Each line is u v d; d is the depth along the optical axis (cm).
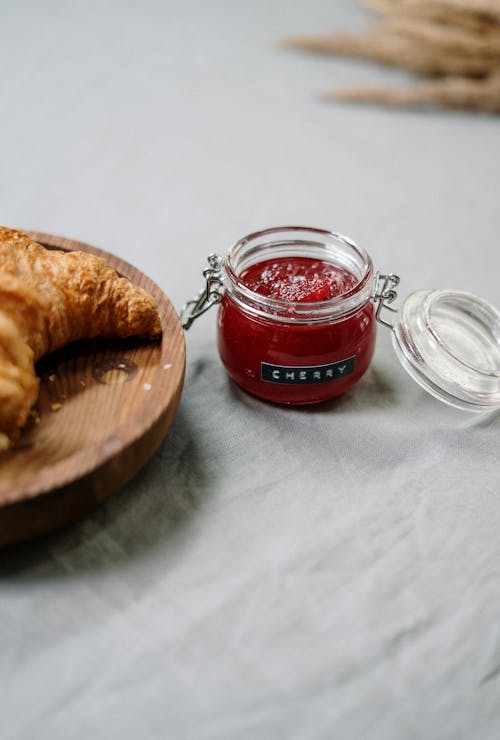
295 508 44
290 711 37
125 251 58
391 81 77
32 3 86
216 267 47
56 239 50
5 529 39
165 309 47
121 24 83
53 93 73
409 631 39
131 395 45
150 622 39
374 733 37
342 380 47
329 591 41
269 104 73
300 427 47
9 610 39
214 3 88
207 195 63
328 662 38
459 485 45
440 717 37
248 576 41
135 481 44
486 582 41
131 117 71
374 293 48
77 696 37
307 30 83
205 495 44
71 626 39
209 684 38
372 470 45
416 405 49
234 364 47
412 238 60
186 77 76
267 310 44
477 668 39
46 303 45
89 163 66
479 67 73
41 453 42
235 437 46
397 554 42
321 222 61
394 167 67
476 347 48
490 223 62
